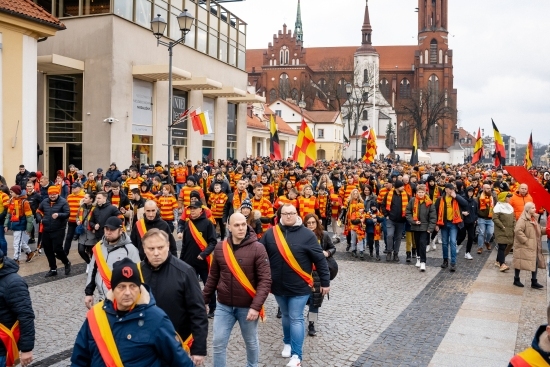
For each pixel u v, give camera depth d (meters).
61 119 26.73
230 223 6.16
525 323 8.99
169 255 4.98
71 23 26.33
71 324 8.48
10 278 5.03
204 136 35.62
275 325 8.84
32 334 5.05
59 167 26.88
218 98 37.12
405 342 7.96
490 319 9.20
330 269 8.48
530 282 12.13
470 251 16.33
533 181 15.20
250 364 6.21
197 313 4.90
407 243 14.57
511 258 15.20
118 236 6.76
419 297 10.70
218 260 6.20
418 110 99.94
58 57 24.41
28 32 20.41
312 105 105.19
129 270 3.73
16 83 20.02
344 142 97.25
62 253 11.94
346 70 110.25
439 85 110.56
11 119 19.88
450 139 107.69
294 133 72.31
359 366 6.97
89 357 3.85
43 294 10.31
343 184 20.00
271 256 6.89
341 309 9.76
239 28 40.62
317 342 7.93
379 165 34.00
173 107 31.70
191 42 33.25
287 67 109.00
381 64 120.25
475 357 7.37
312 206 14.26
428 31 110.75
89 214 10.95
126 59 26.78
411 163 39.16
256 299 5.97
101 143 25.88
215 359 6.14
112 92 25.75
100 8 26.00
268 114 70.69
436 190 17.38
